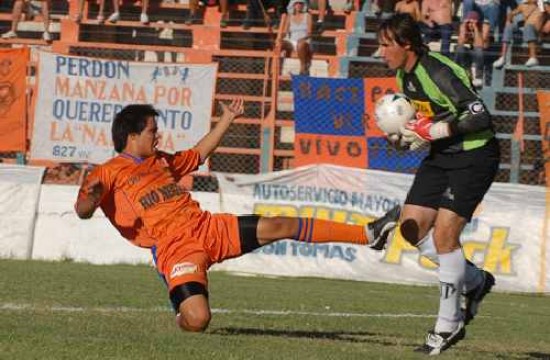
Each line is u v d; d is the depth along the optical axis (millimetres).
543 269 56188
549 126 58219
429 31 70875
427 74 23922
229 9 78188
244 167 68312
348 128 60938
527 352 26953
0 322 24953
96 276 47219
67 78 62281
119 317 28734
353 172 58312
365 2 76312
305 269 58062
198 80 62031
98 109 62281
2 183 60250
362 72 72312
